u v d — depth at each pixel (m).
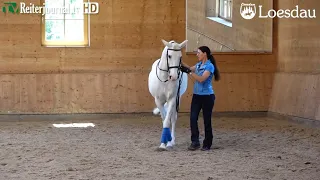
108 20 12.92
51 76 12.68
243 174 6.42
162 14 13.05
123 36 12.97
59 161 7.31
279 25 13.18
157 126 11.26
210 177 6.20
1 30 12.61
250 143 8.93
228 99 13.14
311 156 7.68
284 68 12.88
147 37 13.03
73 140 9.30
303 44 11.87
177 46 7.86
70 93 12.70
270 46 13.30
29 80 12.60
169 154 7.84
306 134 9.93
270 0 13.24
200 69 8.01
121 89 12.86
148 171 6.60
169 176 6.30
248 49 13.47
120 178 6.20
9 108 12.49
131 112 12.87
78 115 12.70
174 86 8.11
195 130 8.19
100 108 12.78
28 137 9.69
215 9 13.41
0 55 12.61
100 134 10.06
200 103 8.16
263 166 6.93
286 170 6.68
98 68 12.92
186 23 13.12
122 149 8.32
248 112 13.16
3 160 7.42
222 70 13.22
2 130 10.71
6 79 12.53
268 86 13.25
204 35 13.27
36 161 7.32
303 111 11.47
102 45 12.91
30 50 12.70
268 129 10.73
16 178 6.24
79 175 6.36
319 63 11.15
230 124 11.61
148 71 13.03
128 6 12.95
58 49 12.78
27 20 12.67
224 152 8.01
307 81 11.51
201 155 7.75
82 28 12.95
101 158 7.53
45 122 12.19
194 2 13.16
